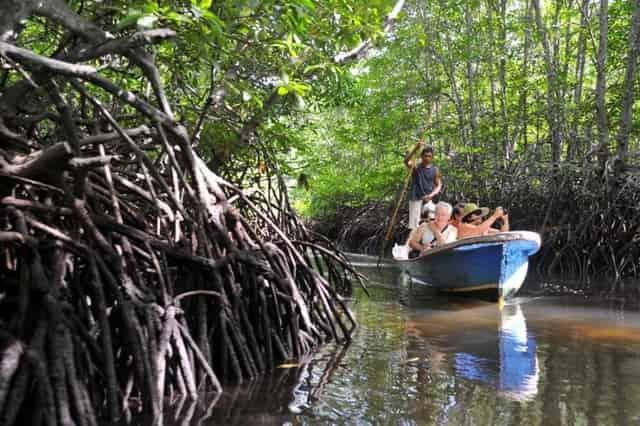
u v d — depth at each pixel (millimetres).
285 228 7180
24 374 2658
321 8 5758
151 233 4137
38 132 4875
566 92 16172
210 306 4117
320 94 7906
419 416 3211
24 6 3385
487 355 4641
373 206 20422
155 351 3322
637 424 3111
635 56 12148
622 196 12086
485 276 7609
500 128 15945
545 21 16344
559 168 13461
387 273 11773
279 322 4711
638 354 4660
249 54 5238
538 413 3266
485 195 15430
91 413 2824
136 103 3570
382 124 17156
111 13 4285
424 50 17031
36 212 3316
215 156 6770
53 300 2939
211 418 3152
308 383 3871
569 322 6176
